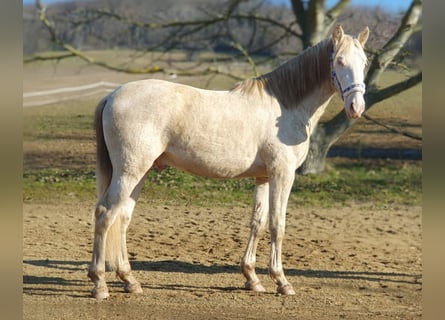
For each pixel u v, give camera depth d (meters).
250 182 15.46
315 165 16.55
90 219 11.91
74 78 28.62
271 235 7.50
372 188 15.42
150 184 14.76
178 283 8.03
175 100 7.07
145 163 6.96
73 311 6.70
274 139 7.30
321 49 7.45
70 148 18.44
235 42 17.52
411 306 7.30
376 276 8.72
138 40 21.59
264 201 7.74
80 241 10.27
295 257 9.69
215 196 14.14
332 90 7.54
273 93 7.46
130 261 9.09
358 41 7.29
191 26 18.66
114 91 7.21
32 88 26.39
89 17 18.00
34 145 18.66
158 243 10.27
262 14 19.17
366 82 15.82
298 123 7.45
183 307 6.97
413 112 22.08
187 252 9.77
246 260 7.76
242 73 20.88
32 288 7.56
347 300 7.50
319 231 11.52
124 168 6.93
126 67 20.44
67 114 22.31
